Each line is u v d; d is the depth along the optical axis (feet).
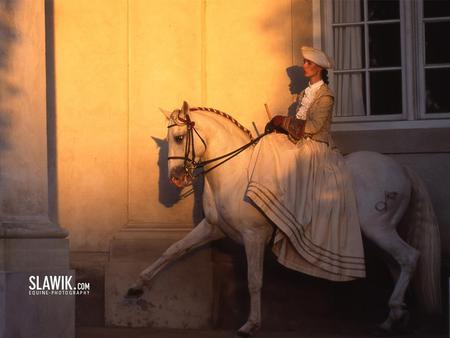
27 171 22.20
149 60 28.73
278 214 23.43
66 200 29.07
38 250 21.83
